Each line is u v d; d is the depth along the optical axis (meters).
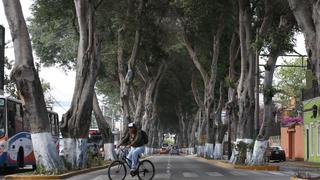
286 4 41.59
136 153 27.92
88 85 38.06
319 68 22.45
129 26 55.81
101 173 36.78
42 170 31.27
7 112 35.84
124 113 62.34
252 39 48.56
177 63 89.69
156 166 49.72
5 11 30.88
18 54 30.92
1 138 35.28
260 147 46.47
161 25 67.00
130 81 61.09
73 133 37.66
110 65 74.06
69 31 63.34
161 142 173.88
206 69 73.88
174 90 104.19
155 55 64.06
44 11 50.25
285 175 36.03
